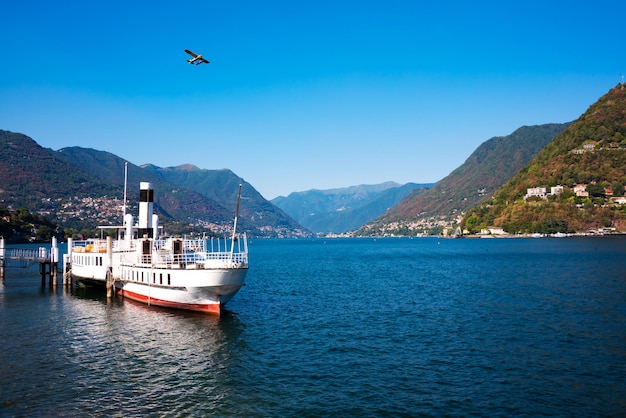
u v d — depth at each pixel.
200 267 50.97
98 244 72.75
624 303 56.81
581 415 25.44
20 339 41.16
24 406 26.62
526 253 170.25
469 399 27.64
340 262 153.75
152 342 40.38
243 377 31.52
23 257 87.94
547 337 41.44
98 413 25.77
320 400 27.59
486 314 52.19
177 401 27.42
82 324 47.16
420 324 47.72
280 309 57.00
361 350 38.03
